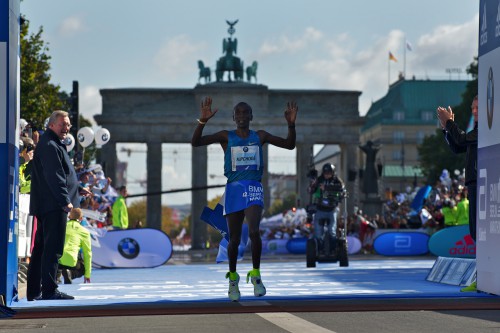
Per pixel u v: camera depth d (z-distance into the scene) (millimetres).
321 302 13281
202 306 12891
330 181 33188
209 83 129875
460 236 35688
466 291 16438
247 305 12945
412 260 41375
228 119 128375
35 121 57375
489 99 15062
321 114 129000
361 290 18750
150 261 33906
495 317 11023
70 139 31219
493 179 14891
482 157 15430
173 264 42156
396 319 10812
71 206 16312
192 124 127750
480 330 9633
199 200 127500
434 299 13914
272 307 12406
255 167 14562
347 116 128625
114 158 126688
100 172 35250
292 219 76312
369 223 59062
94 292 19375
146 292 19141
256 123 128875
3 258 13531
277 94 129875
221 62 130750
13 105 13797
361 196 85312
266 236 77500
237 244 14430
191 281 24219
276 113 129000
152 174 127375
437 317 11023
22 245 22766
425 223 49375
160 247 33969
